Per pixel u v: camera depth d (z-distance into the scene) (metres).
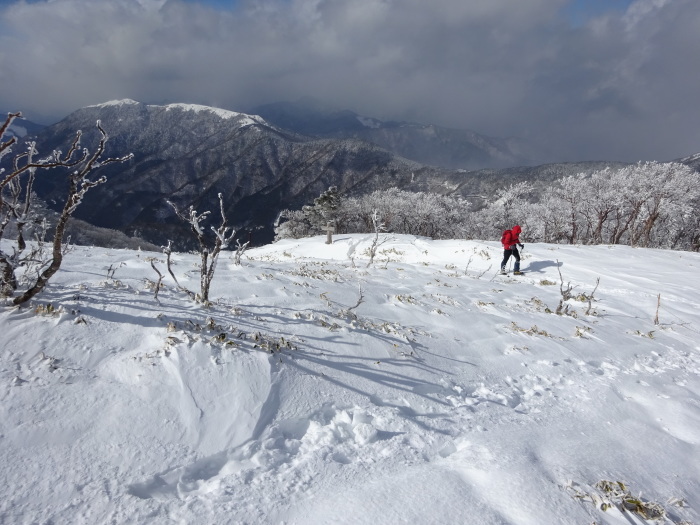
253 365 4.31
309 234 60.53
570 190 41.12
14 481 2.73
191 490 3.07
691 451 4.45
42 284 4.37
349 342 5.58
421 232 71.94
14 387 3.42
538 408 5.19
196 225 5.53
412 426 4.21
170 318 4.90
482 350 6.68
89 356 3.98
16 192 4.68
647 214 37.88
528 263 16.69
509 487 3.29
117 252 9.49
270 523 2.76
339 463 3.49
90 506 2.68
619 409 5.37
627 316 10.34
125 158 4.14
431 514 2.90
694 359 7.91
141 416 3.46
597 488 3.45
